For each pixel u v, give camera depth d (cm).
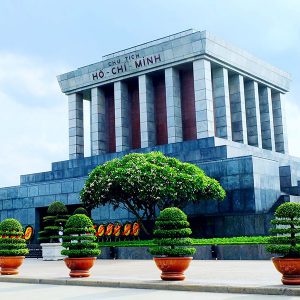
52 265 2705
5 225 2094
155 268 2172
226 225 3772
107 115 5797
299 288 1251
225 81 5072
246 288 1304
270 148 5731
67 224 1862
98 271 2055
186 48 4891
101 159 5162
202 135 4728
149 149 4822
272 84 5947
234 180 3781
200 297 1229
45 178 5425
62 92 5938
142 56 5212
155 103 5444
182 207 3581
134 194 3394
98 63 5566
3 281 1880
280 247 1340
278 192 3988
